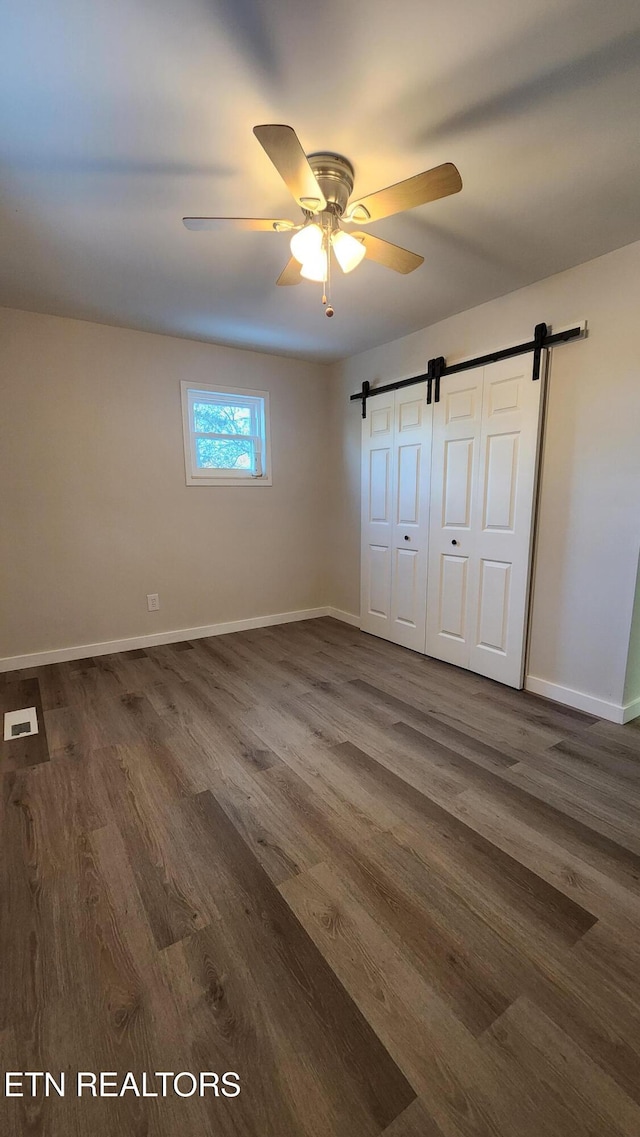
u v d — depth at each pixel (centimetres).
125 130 143
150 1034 103
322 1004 108
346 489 421
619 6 107
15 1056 99
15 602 311
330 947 122
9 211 184
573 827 166
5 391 293
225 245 211
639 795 184
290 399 410
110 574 343
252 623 418
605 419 232
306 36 114
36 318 297
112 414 329
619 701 241
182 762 206
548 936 125
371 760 208
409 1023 104
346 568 433
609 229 201
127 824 168
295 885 142
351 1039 101
